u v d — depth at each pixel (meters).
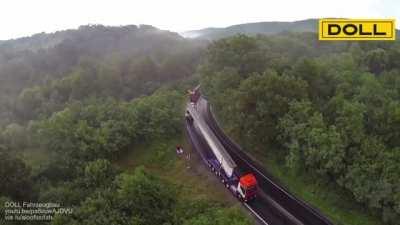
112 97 126.56
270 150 75.00
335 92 78.50
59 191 62.69
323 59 97.75
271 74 72.44
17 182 62.28
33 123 94.94
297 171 69.56
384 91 80.38
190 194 70.38
